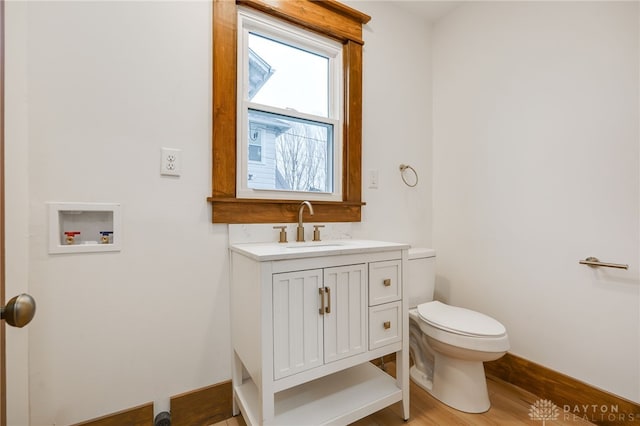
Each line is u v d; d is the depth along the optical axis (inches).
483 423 51.9
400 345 52.6
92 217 44.5
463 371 55.9
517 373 63.6
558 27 57.9
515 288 64.9
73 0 42.4
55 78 41.1
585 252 54.2
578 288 55.1
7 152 37.3
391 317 51.7
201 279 51.6
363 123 70.1
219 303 53.1
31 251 39.8
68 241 42.6
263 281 39.5
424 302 68.8
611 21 51.0
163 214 48.4
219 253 53.1
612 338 50.9
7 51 37.2
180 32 49.9
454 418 53.2
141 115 46.8
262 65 60.4
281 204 59.0
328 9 64.1
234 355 52.4
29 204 39.6
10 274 37.7
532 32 61.9
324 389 51.7
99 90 43.9
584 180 54.3
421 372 66.2
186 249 50.3
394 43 75.7
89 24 43.4
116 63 45.1
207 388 51.6
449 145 79.3
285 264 41.3
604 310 51.9
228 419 52.9
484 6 70.9
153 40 47.8
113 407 45.0
